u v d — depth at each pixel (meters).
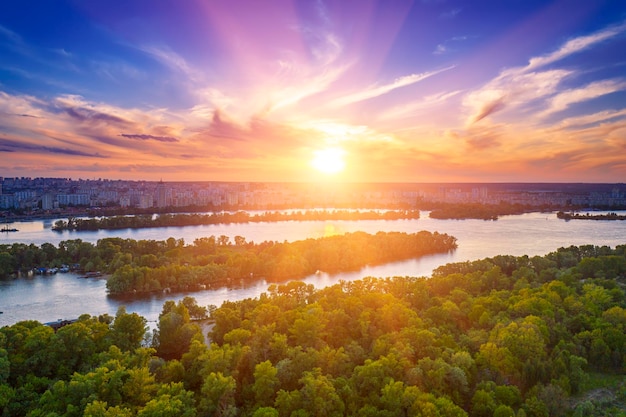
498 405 127.06
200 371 132.25
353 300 187.50
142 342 181.00
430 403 113.81
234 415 119.50
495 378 141.12
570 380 143.38
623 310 177.12
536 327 155.88
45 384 126.31
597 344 156.62
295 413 115.19
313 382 120.94
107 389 115.00
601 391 144.38
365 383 129.00
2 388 115.56
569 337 164.38
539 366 142.50
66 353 137.88
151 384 124.88
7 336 142.00
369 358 145.00
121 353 140.75
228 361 133.75
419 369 132.38
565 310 189.25
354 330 169.62
